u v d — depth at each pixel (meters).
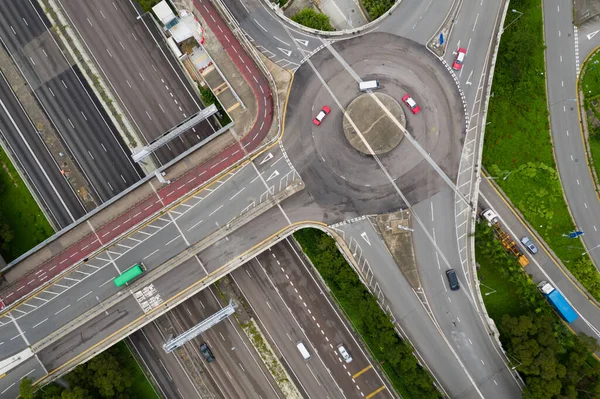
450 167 82.44
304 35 85.31
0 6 91.56
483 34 83.25
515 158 84.56
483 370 80.88
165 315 88.94
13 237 88.75
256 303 88.06
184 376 88.44
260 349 87.69
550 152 84.25
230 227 83.25
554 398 76.31
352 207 83.31
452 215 82.00
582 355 78.81
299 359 86.81
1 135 90.56
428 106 83.12
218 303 88.56
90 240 85.94
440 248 82.00
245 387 87.69
